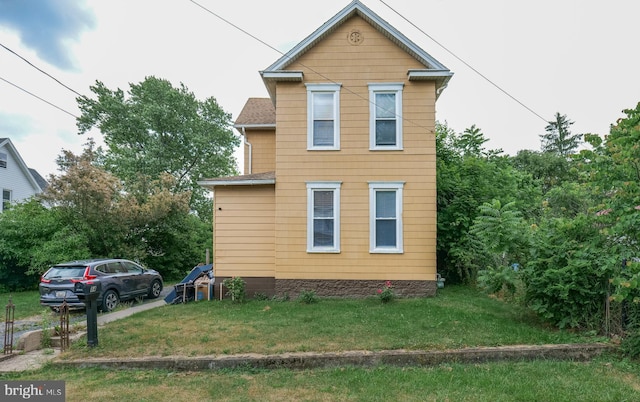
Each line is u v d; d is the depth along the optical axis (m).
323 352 6.16
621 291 5.68
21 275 16.03
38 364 6.20
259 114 15.81
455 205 11.93
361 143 11.12
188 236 20.11
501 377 5.30
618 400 4.56
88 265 10.76
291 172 11.16
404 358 6.02
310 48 11.31
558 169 30.36
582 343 6.41
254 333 7.32
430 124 11.05
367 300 10.34
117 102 27.28
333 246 11.01
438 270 12.59
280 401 4.63
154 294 13.23
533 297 7.51
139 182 18.95
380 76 11.19
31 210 16.58
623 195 5.98
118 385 5.25
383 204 11.10
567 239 7.18
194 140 29.12
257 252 11.55
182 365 5.98
